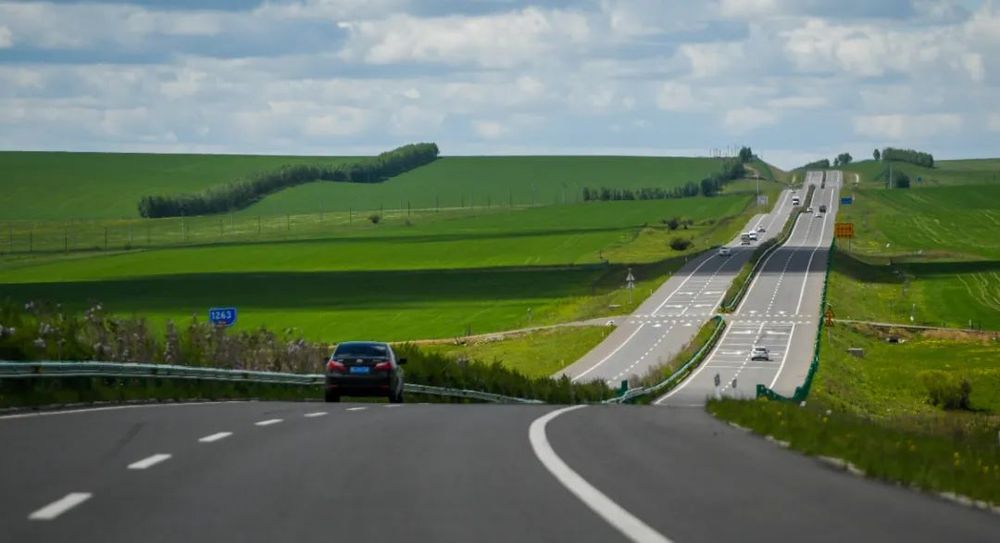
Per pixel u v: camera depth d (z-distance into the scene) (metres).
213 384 59.34
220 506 17.25
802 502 18.30
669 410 45.53
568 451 25.53
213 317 74.38
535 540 14.77
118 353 55.50
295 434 29.20
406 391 73.94
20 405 40.81
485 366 95.12
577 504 17.69
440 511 17.00
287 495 18.44
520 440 28.14
